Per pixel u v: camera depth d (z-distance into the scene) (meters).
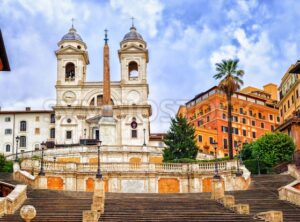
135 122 98.75
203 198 38.41
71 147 74.62
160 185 53.00
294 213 30.97
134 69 105.75
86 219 26.42
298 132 66.38
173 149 72.12
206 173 52.88
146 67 104.88
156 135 109.19
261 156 58.84
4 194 38.03
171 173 53.44
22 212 19.86
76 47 103.94
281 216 27.69
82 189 52.56
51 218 27.52
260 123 115.88
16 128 102.62
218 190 36.12
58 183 51.91
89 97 101.00
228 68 69.25
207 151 101.44
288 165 49.88
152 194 40.62
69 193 39.22
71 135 97.88
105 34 97.44
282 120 87.00
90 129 98.50
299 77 76.44
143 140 97.56
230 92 67.25
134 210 30.17
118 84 102.06
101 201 29.28
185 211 30.09
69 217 27.78
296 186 38.72
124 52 103.31
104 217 28.17
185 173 53.47
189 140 72.75
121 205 31.89
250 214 29.61
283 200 35.12
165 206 31.77
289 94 80.38
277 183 43.75
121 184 52.59
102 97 101.31
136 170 53.03
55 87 100.81
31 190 37.78
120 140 97.94
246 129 112.00
